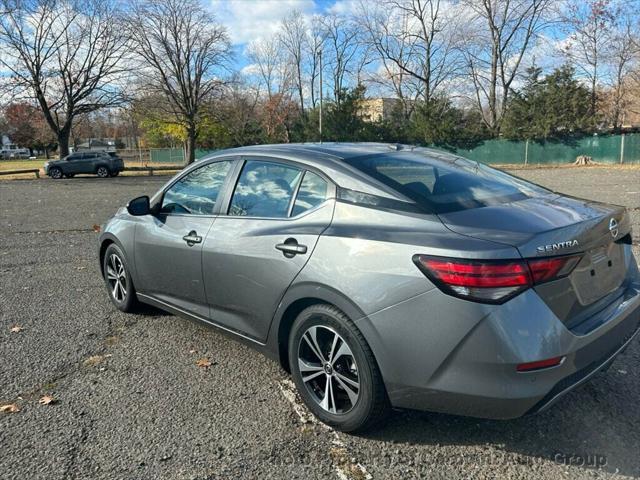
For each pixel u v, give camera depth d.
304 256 2.89
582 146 34.34
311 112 49.25
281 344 3.19
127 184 24.23
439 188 2.96
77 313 4.94
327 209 2.97
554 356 2.33
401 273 2.50
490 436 2.82
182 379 3.56
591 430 2.84
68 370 3.72
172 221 4.00
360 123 44.03
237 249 3.31
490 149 37.84
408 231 2.60
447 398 2.45
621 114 45.59
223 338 4.27
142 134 79.94
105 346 4.14
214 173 3.83
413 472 2.54
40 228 10.49
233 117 51.19
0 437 2.90
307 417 3.06
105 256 5.00
